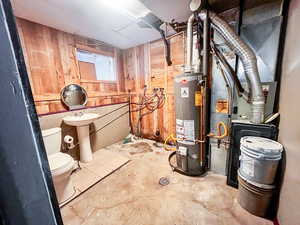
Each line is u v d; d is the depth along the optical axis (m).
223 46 1.81
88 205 1.50
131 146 3.04
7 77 0.28
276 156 1.19
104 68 3.05
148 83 3.15
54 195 0.39
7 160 0.29
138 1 1.60
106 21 2.04
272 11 1.48
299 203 0.93
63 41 2.29
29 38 1.93
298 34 1.13
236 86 1.74
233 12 1.71
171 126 2.96
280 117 1.40
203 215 1.35
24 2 1.55
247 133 1.53
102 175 1.99
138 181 1.88
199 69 2.06
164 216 1.35
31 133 0.33
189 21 1.75
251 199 1.33
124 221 1.31
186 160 1.96
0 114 0.27
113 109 3.17
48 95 2.14
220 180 1.86
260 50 1.57
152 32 2.46
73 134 2.41
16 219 0.30
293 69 1.17
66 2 1.59
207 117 1.98
